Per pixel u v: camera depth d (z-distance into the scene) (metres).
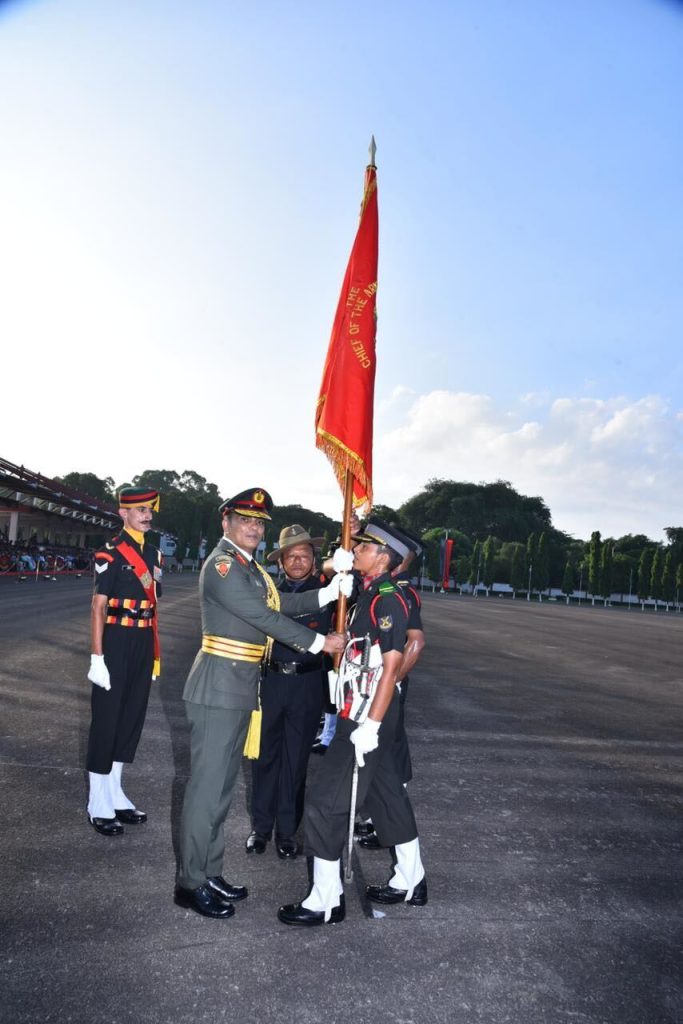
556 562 92.31
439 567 83.38
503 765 6.37
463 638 18.16
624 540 107.00
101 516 44.84
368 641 3.50
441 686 10.30
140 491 4.67
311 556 5.03
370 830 4.59
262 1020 2.66
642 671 13.34
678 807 5.45
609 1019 2.76
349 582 3.72
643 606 74.50
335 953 3.16
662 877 4.13
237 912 3.49
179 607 22.92
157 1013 2.67
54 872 3.79
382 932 3.36
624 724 8.36
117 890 3.63
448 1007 2.79
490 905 3.69
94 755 4.39
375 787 3.62
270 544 95.81
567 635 21.00
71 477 94.25
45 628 14.22
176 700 8.34
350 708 3.47
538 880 4.02
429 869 4.11
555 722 8.25
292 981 2.92
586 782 5.99
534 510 123.19
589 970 3.10
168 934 3.24
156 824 4.54
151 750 6.21
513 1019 2.74
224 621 3.60
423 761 6.36
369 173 4.33
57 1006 2.67
